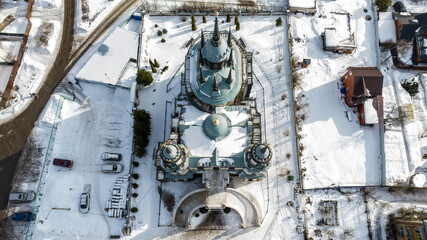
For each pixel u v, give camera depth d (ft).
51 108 208.64
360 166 200.85
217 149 166.20
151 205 191.01
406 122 206.59
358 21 238.68
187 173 176.04
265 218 188.75
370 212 190.60
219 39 145.48
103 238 185.16
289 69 224.33
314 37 233.76
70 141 205.16
